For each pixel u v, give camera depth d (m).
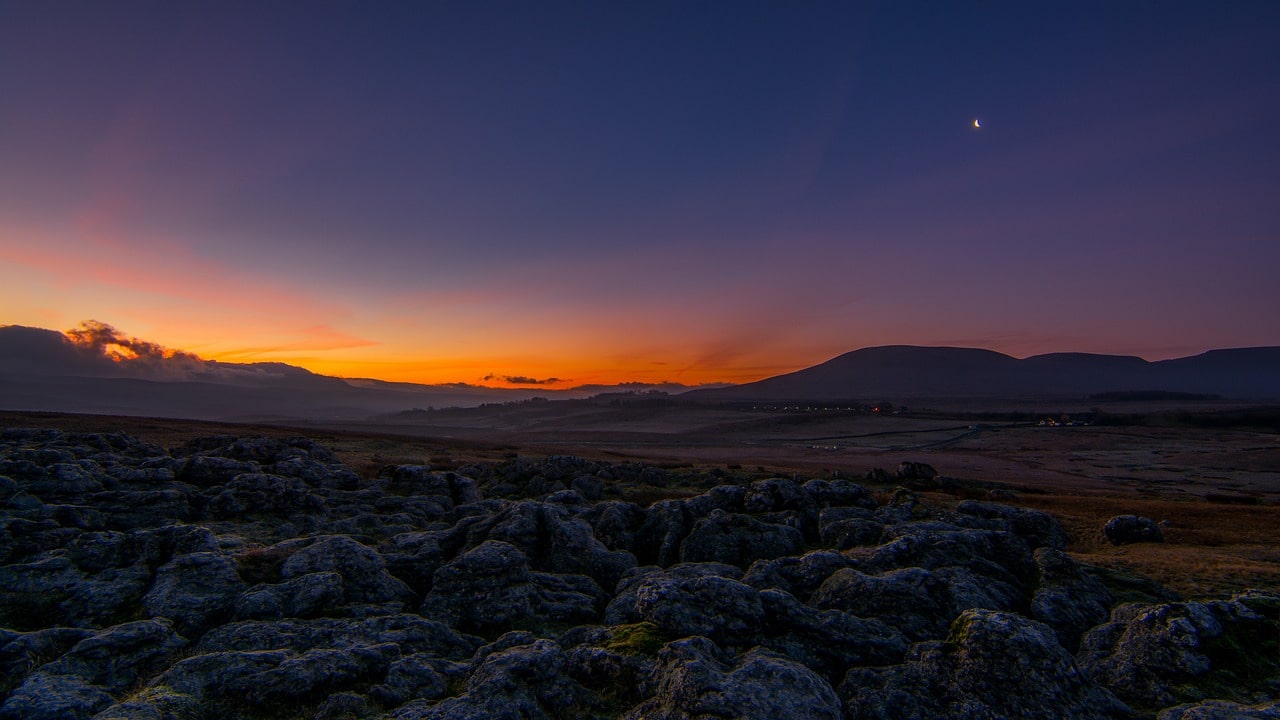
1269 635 19.03
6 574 23.25
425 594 26.31
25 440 51.53
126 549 25.94
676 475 76.19
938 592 22.61
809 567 26.30
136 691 15.83
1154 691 17.05
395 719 14.38
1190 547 41.69
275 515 37.56
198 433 95.12
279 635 19.45
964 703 15.24
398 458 83.44
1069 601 23.83
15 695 14.62
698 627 19.30
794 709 14.25
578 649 18.36
